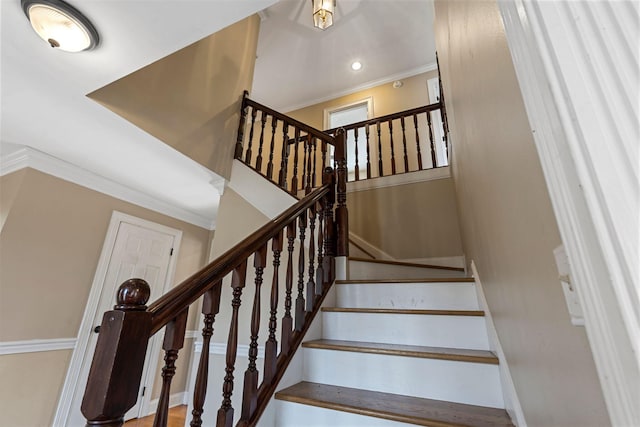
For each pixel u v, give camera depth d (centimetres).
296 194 270
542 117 40
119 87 187
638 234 29
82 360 257
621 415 28
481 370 118
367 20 390
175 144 225
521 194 62
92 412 65
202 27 126
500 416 103
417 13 379
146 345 75
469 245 186
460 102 150
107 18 121
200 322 380
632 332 28
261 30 403
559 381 52
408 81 477
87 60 143
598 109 33
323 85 509
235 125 296
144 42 132
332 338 170
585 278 32
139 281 79
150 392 320
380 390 132
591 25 36
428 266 258
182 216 380
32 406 225
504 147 72
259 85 508
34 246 236
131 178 282
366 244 312
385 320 159
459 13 131
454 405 115
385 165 437
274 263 144
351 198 335
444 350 136
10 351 217
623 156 31
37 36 130
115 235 297
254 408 118
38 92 168
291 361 143
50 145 229
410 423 103
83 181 272
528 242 61
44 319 238
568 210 35
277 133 496
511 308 85
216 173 266
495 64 73
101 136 211
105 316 73
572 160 34
